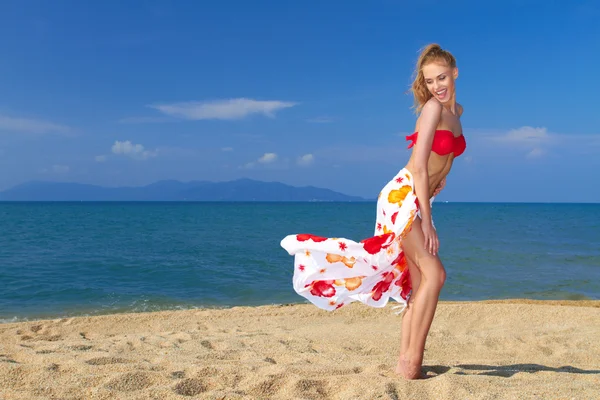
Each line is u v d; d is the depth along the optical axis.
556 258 15.42
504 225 35.59
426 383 2.84
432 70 3.11
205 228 31.67
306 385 2.87
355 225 36.03
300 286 3.23
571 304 8.02
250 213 67.56
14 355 3.87
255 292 10.32
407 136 3.26
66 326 6.45
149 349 4.46
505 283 11.23
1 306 8.82
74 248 18.28
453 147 3.14
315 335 5.17
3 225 33.81
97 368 3.38
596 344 4.76
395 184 3.19
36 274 12.16
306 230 29.47
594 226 35.06
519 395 2.59
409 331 3.16
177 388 2.87
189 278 11.84
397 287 3.37
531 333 5.22
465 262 14.50
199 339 4.92
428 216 3.00
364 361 3.83
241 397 2.70
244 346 4.65
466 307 6.74
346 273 3.19
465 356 4.41
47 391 2.85
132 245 19.58
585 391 2.64
